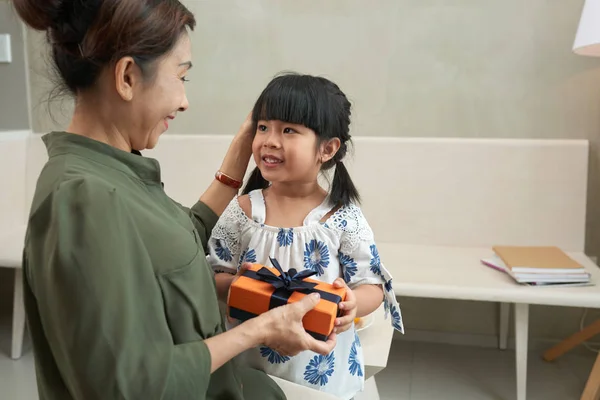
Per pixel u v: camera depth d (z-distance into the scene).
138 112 0.86
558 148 2.33
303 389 1.08
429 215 2.42
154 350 0.75
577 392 2.18
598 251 2.46
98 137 0.87
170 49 0.85
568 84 2.36
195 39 2.58
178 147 2.57
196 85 2.63
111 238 0.73
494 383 2.26
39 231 0.74
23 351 2.46
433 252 2.34
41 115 2.78
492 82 2.40
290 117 1.06
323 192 1.20
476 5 2.35
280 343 0.88
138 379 0.71
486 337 2.58
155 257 0.80
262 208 1.17
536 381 2.26
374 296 1.13
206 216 1.24
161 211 0.86
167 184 2.57
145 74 0.83
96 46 0.79
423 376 2.32
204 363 0.78
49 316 0.73
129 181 0.85
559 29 2.32
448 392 2.20
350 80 2.51
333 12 2.46
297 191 1.17
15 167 2.65
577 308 2.48
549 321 2.53
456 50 2.40
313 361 1.13
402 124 2.50
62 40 0.81
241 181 1.28
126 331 0.71
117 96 0.84
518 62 2.37
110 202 0.74
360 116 2.52
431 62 2.43
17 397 2.12
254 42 2.55
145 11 0.80
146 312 0.76
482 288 1.96
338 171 1.17
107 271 0.71
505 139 2.38
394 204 2.44
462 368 2.38
